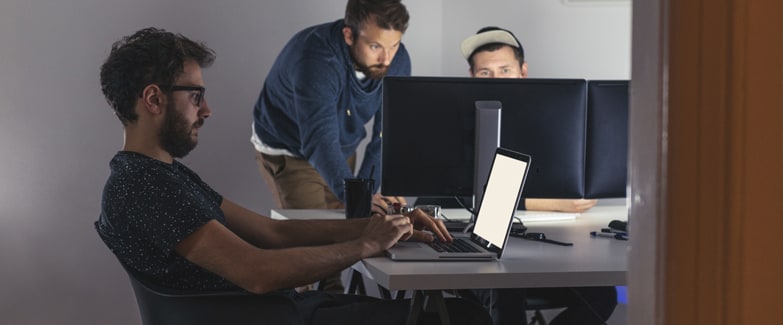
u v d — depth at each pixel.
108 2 4.20
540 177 2.58
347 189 2.54
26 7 4.10
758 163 0.52
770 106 0.52
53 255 4.20
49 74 4.15
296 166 4.16
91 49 4.20
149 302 1.78
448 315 1.77
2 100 4.10
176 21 4.31
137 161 1.84
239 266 1.79
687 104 0.53
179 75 1.92
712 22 0.52
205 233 1.78
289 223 2.32
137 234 1.79
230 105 4.41
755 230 0.53
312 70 4.00
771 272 0.53
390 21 4.12
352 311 2.03
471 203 2.95
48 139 4.16
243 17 4.40
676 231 0.55
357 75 4.19
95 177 4.23
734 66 0.52
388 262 1.87
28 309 4.18
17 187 4.14
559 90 2.57
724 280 0.53
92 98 4.21
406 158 2.53
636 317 0.63
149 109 1.90
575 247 2.13
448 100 2.52
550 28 4.50
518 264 1.83
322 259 1.86
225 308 1.73
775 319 0.53
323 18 4.50
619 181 2.66
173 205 1.78
